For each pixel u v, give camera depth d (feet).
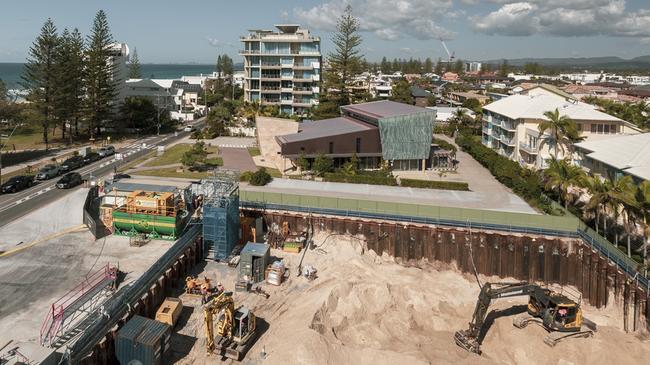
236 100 462.19
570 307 120.06
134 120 362.74
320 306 118.11
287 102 398.42
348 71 361.10
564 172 177.47
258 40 392.06
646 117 368.27
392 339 119.85
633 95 625.00
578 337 120.37
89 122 317.42
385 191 202.59
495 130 295.89
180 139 336.70
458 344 118.93
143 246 140.36
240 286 130.00
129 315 104.06
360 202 170.91
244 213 174.19
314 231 171.01
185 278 134.72
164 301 114.93
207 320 100.17
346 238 167.12
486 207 181.98
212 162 248.93
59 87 289.53
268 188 201.16
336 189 203.21
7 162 247.29
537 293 123.75
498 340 122.11
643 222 141.90
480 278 159.12
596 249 146.92
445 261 161.99
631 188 144.36
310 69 392.06
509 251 158.40
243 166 242.17
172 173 224.53
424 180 217.36
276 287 133.28
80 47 312.50
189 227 152.25
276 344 105.91
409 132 237.66
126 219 144.97
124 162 250.16
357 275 139.44
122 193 157.48
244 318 106.11
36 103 287.89
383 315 127.34
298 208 171.94
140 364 94.17
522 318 126.11
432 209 165.27
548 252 156.87
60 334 92.84
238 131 353.10
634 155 176.24
